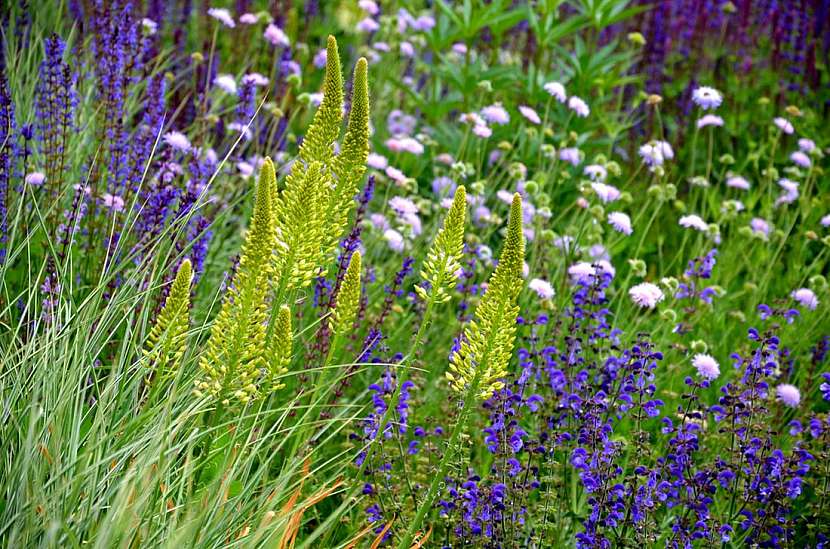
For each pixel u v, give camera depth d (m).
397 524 2.71
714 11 5.19
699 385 2.83
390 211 3.37
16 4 3.42
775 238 3.69
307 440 2.65
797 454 2.78
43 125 3.05
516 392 2.82
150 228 2.92
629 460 2.93
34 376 2.47
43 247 2.88
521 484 2.70
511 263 2.39
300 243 2.43
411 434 2.94
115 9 3.32
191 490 2.43
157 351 2.46
